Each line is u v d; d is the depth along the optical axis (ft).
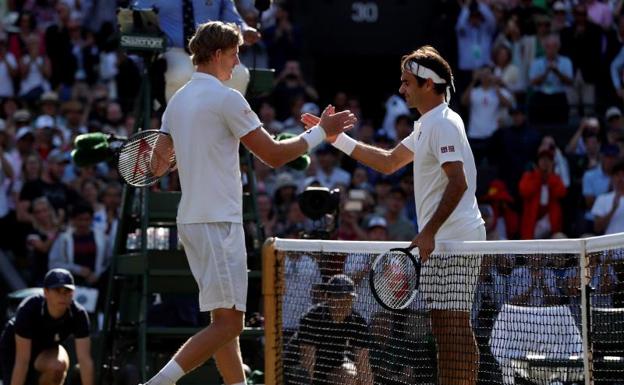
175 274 53.01
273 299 43.55
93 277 79.82
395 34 121.29
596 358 37.35
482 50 111.34
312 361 44.27
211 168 38.17
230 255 38.04
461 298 39.29
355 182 93.61
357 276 43.29
